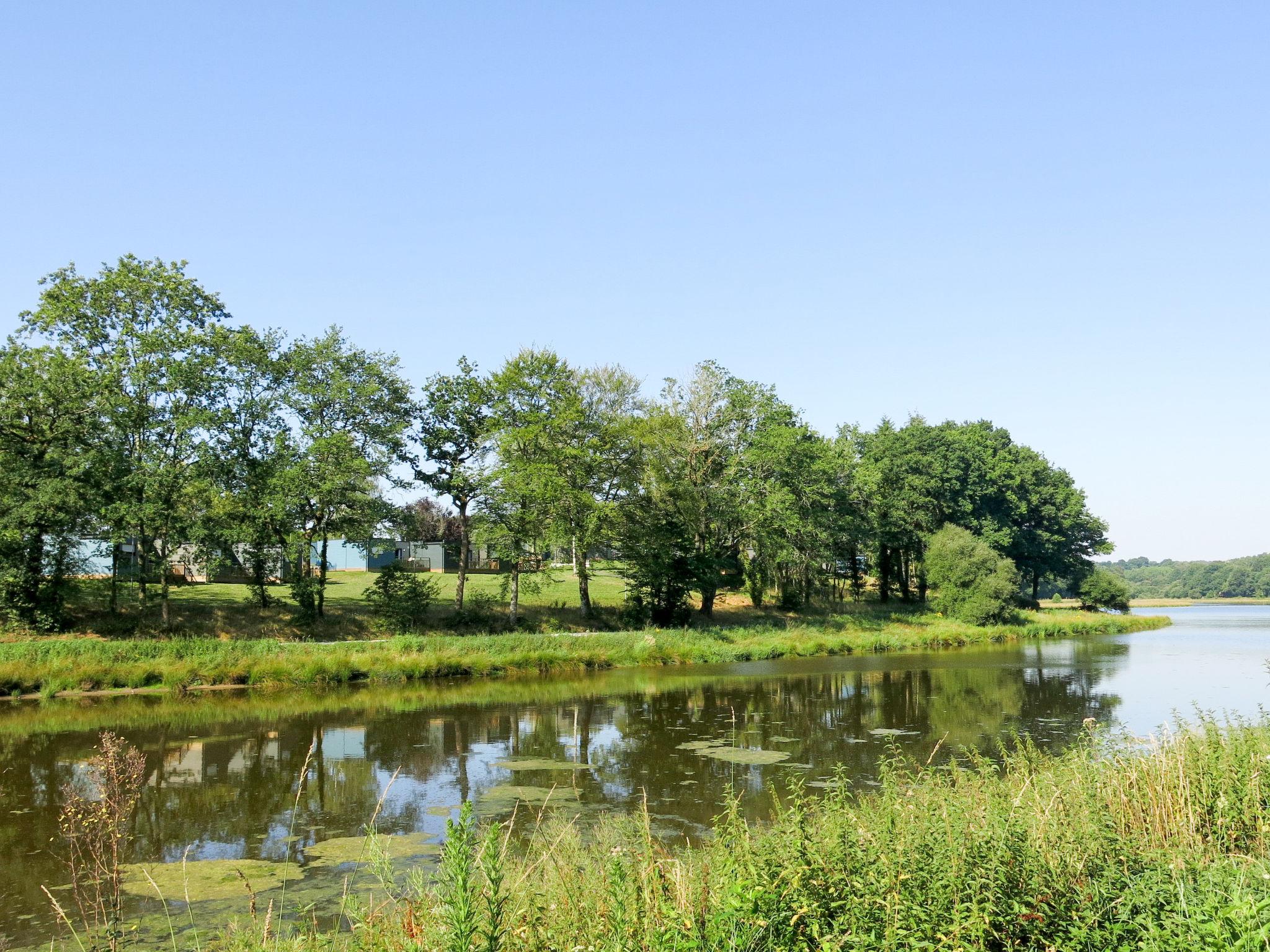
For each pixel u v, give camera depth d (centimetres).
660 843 1227
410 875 1105
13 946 996
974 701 2733
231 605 4119
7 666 2972
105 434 3594
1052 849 740
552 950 620
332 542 6606
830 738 2150
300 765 1939
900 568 7044
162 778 1828
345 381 3984
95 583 3800
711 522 5222
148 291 3712
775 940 612
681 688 3164
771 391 5544
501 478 4297
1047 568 7681
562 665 3728
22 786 1773
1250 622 7688
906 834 725
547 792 1666
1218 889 694
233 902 1124
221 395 3781
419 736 2261
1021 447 7975
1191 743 1220
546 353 4556
